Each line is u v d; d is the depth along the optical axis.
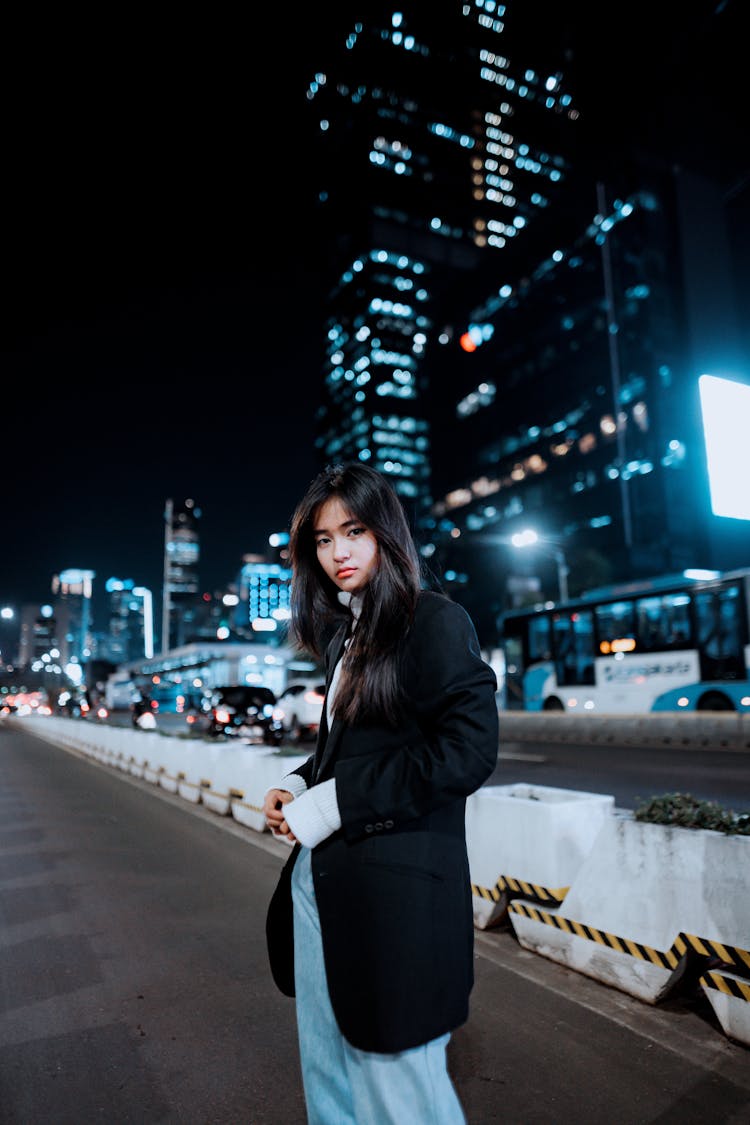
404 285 147.62
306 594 1.89
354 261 151.00
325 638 1.89
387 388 138.50
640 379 76.44
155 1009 3.64
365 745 1.59
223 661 58.75
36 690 111.56
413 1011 1.44
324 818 1.51
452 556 66.25
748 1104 2.66
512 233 165.00
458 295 104.88
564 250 88.50
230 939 4.67
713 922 3.21
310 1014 1.64
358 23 161.50
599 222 84.44
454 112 165.12
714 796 9.86
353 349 145.75
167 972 4.12
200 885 6.01
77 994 3.83
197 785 10.71
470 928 1.59
